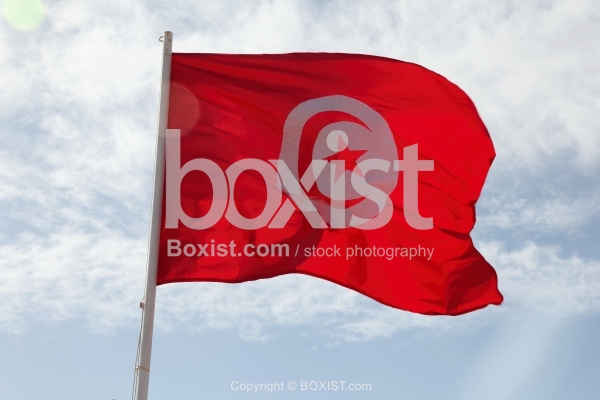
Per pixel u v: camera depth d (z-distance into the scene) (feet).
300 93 46.14
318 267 44.24
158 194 42.70
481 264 46.21
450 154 46.55
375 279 44.96
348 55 47.11
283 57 46.57
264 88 45.88
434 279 45.57
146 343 39.27
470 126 46.70
